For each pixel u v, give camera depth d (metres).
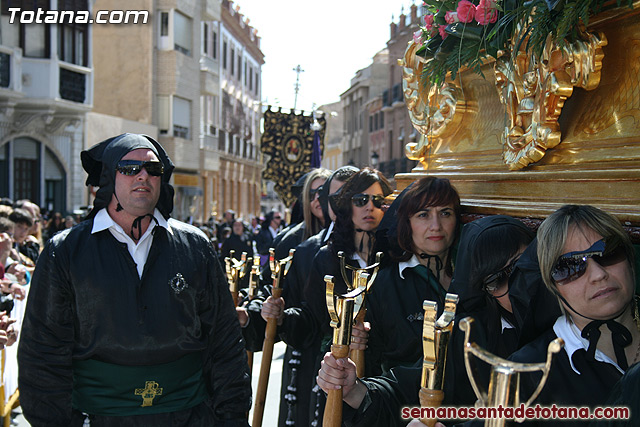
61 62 18.97
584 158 2.02
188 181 28.41
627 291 1.66
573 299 1.67
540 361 1.72
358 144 40.25
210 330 2.80
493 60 2.44
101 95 25.66
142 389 2.62
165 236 2.73
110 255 2.63
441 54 2.58
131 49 25.55
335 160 50.38
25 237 6.95
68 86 19.52
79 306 2.59
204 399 2.79
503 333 2.06
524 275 1.83
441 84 2.83
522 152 2.23
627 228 1.78
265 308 3.47
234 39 38.12
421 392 1.58
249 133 42.47
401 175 3.23
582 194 1.98
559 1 1.94
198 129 28.69
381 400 2.10
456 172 2.74
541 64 2.12
